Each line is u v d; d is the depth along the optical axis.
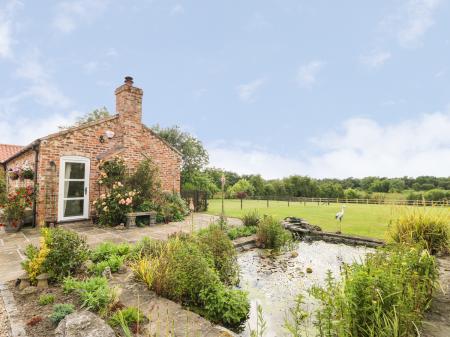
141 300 3.48
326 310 2.64
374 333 2.34
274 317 3.68
